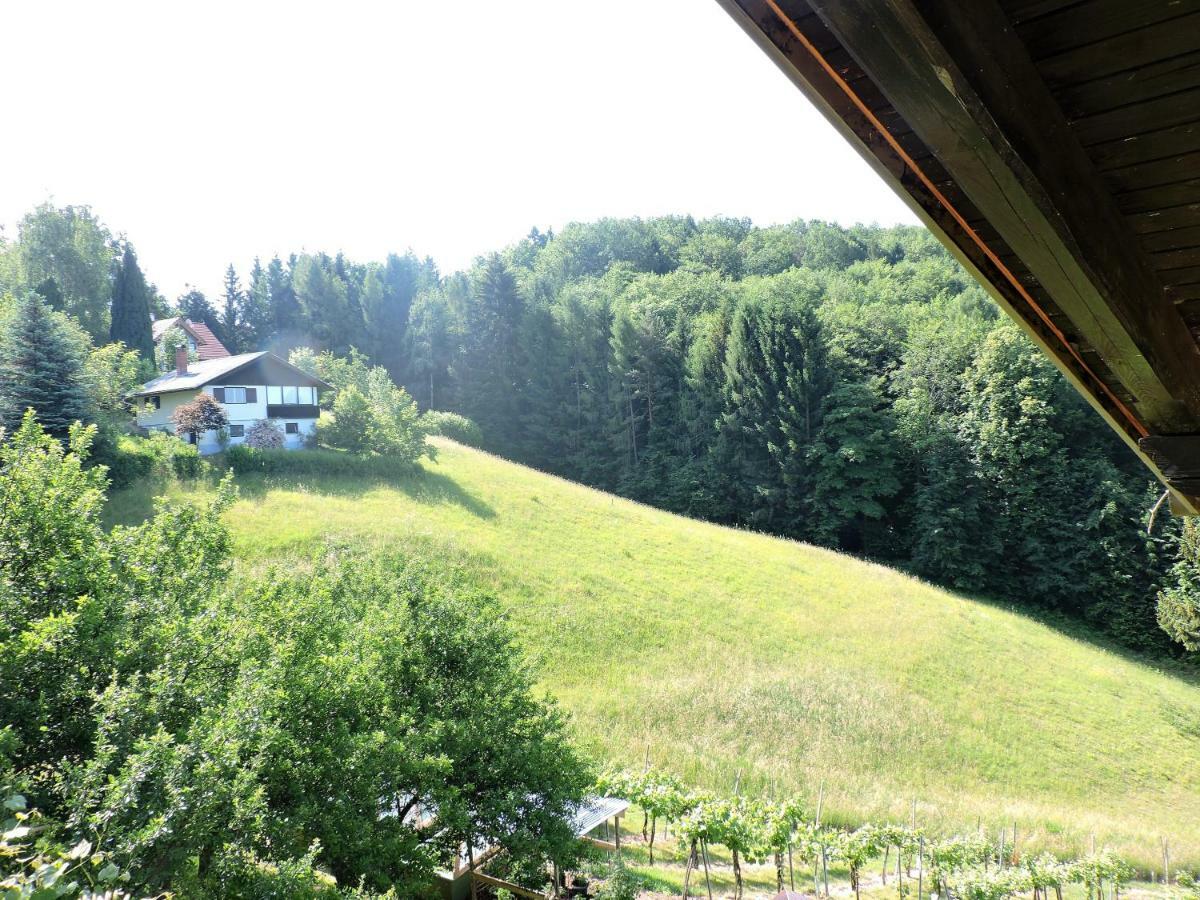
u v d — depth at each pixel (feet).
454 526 93.20
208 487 89.45
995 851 49.42
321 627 30.53
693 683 67.92
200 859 19.45
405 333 231.50
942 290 184.44
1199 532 110.52
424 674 31.78
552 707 34.99
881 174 8.02
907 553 143.54
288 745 23.52
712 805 37.35
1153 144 7.36
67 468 25.80
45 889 10.41
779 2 6.16
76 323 104.32
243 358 134.10
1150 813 61.72
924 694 74.02
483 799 29.91
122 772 18.04
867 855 41.63
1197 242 8.76
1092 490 125.29
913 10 4.80
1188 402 10.66
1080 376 11.79
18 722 20.25
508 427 194.80
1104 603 119.96
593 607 80.07
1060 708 76.84
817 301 180.65
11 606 21.85
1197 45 6.12
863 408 144.25
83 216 178.81
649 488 170.81
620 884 31.01
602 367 188.24
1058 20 6.11
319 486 98.27
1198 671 108.06
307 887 20.15
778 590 94.84
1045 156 6.32
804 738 62.08
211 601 27.09
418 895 28.27
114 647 23.02
